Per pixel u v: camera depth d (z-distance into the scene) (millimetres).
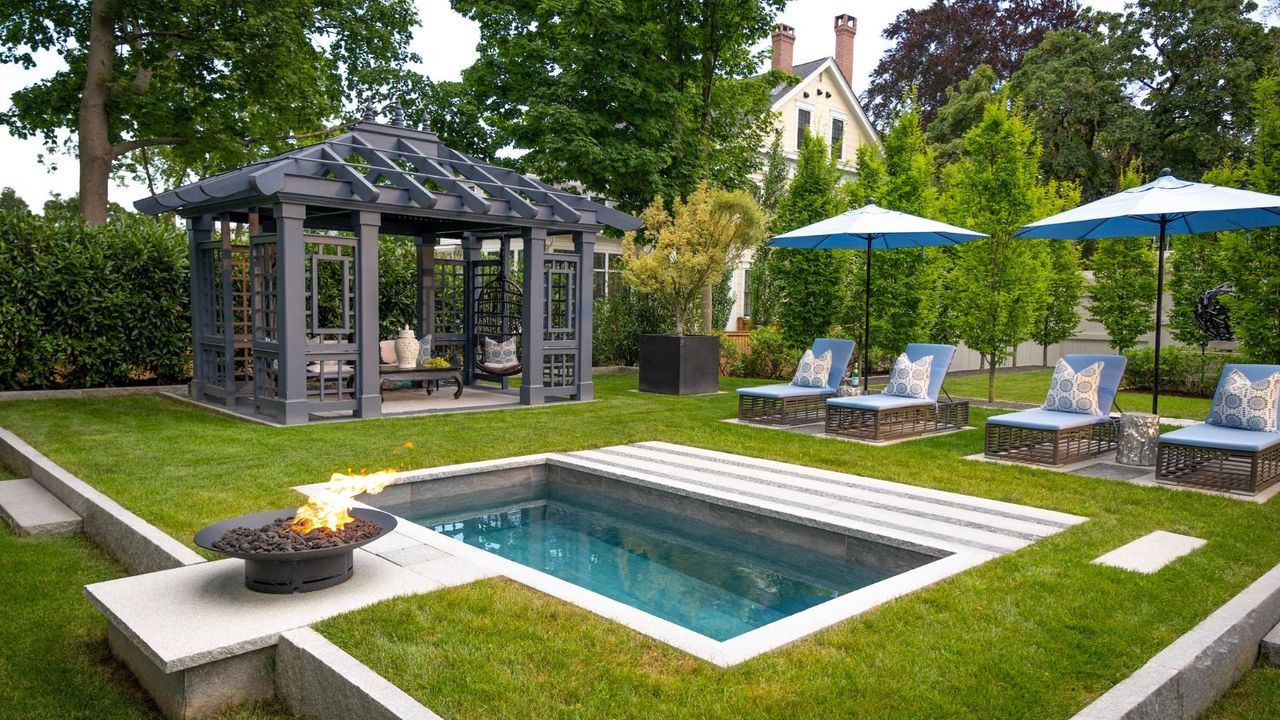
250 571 3656
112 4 15211
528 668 3027
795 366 15586
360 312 9562
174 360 12391
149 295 12039
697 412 10664
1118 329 14195
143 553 4523
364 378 9633
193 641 3061
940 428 9461
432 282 13273
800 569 5336
